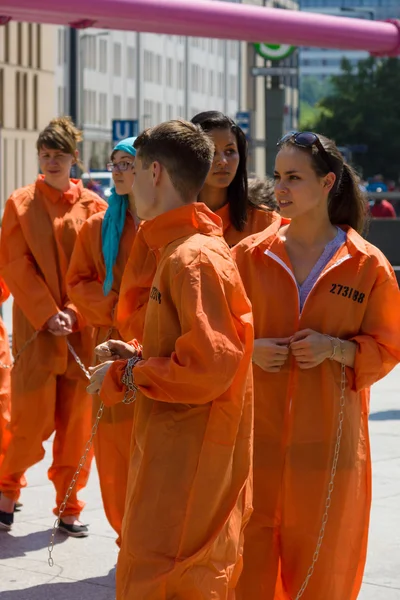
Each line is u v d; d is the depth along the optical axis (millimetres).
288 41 19031
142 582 4723
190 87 103000
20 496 9203
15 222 8445
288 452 5543
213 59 109250
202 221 4828
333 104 71562
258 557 5574
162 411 4824
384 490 9273
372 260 5590
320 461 5520
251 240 5723
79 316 8352
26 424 8375
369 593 7000
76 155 8602
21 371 8375
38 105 77188
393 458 10312
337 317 5582
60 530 8312
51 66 78875
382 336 5590
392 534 8164
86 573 7488
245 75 118812
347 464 5527
